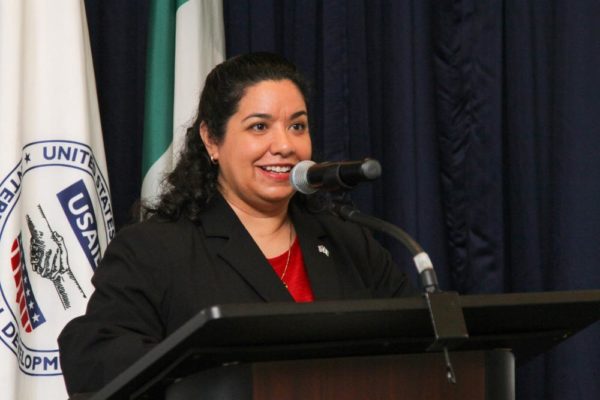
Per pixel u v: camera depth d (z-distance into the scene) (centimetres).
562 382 470
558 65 490
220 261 310
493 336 232
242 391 208
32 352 407
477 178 504
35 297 411
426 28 505
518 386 490
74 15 433
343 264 330
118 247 311
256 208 330
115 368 259
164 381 221
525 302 218
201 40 479
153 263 304
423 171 501
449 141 511
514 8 508
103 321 290
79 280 416
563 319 235
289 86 328
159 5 483
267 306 194
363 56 514
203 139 339
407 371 221
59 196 419
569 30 488
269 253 328
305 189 272
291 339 206
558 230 484
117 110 508
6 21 416
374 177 255
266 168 323
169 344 198
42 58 427
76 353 275
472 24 510
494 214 500
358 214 253
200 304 299
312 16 519
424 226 498
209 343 201
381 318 207
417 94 503
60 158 421
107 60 509
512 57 508
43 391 406
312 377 212
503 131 510
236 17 520
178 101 470
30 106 422
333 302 200
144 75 510
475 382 230
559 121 488
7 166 404
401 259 490
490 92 505
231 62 336
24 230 412
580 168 481
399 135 501
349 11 516
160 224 319
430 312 207
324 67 509
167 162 473
